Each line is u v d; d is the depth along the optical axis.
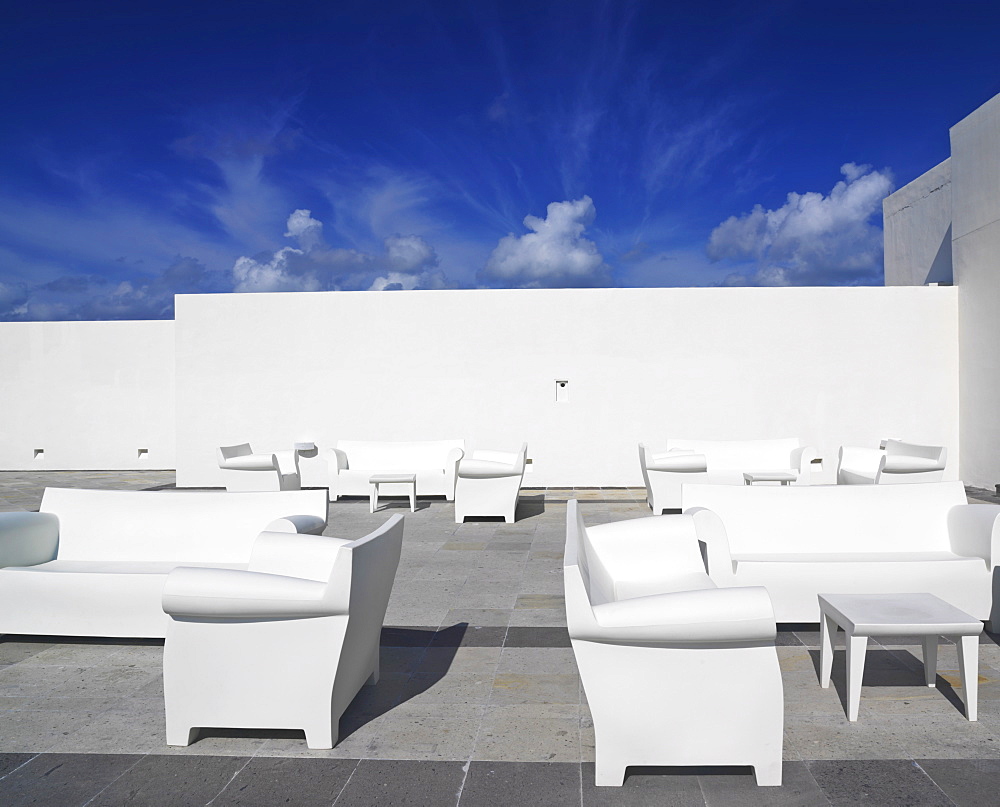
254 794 2.35
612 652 2.42
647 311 10.75
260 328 11.00
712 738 2.41
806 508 4.63
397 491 9.59
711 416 10.69
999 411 9.63
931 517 4.57
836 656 3.67
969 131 10.20
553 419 10.83
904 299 10.55
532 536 7.10
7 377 13.96
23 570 3.96
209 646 2.71
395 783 2.42
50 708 3.09
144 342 13.84
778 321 10.63
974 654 2.84
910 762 2.52
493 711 3.01
